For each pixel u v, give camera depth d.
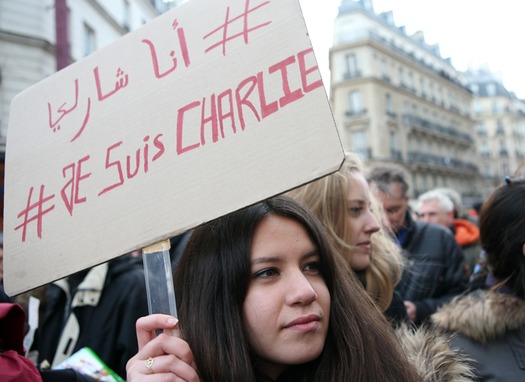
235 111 0.98
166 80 1.08
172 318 0.92
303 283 0.98
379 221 1.82
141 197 1.03
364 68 28.77
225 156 0.96
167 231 0.98
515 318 1.38
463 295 1.62
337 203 1.54
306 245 1.04
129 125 1.10
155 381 0.87
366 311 1.14
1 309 1.08
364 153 27.92
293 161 0.90
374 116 28.06
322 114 0.89
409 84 32.47
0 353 1.10
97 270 2.01
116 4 11.76
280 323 0.98
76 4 9.98
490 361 1.39
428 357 1.18
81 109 1.19
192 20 1.09
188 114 1.03
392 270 1.76
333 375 1.05
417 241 2.69
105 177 1.09
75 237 1.09
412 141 31.36
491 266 1.54
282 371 1.08
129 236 1.02
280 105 0.93
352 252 1.55
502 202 1.50
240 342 0.99
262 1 1.01
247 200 0.92
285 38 0.96
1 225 2.76
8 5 8.84
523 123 60.22
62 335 1.95
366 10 30.70
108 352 1.91
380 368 1.06
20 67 8.88
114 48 1.18
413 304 2.32
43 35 9.12
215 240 1.08
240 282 1.01
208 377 1.00
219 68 1.02
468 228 3.84
